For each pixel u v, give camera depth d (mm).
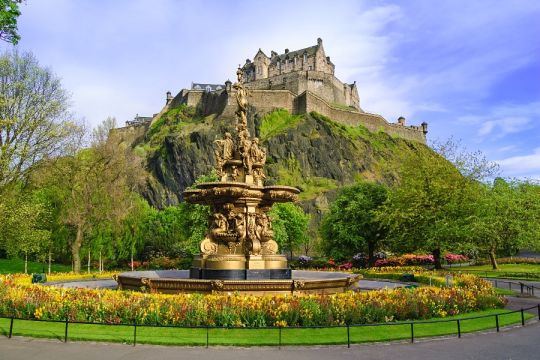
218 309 12812
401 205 38406
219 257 18031
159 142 125312
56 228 41281
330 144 122188
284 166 115250
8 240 31812
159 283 16016
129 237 47500
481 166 41938
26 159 30656
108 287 22031
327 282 16469
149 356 9789
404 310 14242
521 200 38594
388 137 140875
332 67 156875
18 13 14633
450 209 37094
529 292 24562
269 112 126188
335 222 48000
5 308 13711
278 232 46281
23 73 30828
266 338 11562
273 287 15500
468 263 55031
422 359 9852
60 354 9820
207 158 112250
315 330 12602
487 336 12414
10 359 9328
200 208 43031
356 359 9805
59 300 13414
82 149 38156
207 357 9789
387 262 45750
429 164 39062
